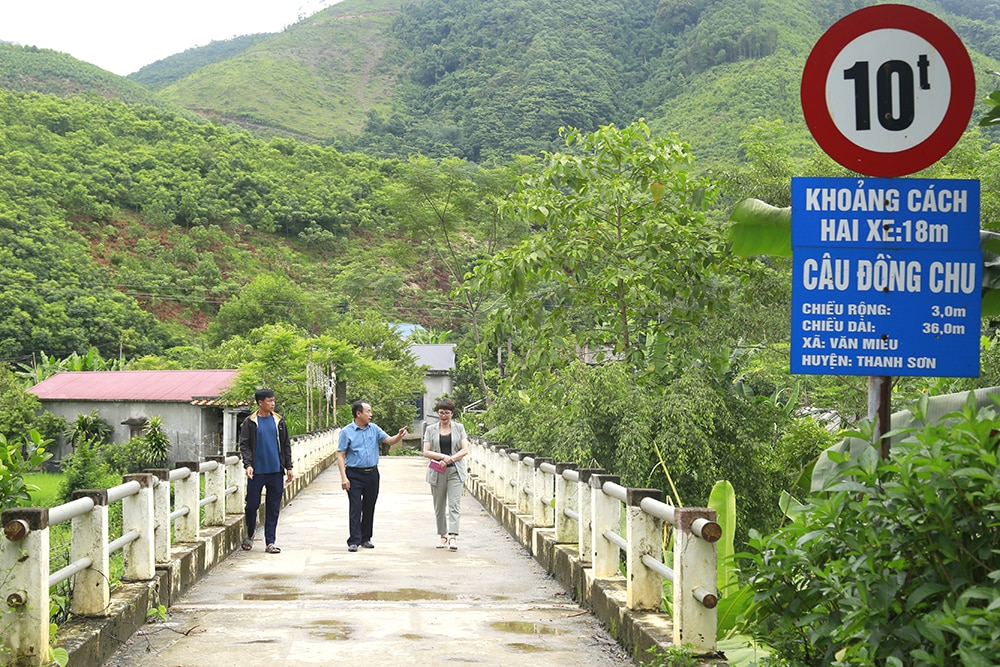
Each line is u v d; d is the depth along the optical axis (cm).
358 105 18512
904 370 411
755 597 374
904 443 331
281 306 6294
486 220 4041
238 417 3816
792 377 1320
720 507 629
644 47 12512
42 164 8038
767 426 1359
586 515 804
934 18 410
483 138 10812
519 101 11162
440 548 1134
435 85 16812
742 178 1238
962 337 410
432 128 12988
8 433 3706
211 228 8256
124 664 576
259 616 720
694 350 1188
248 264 8038
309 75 19325
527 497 1219
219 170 9038
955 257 411
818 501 358
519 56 13962
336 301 6825
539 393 1304
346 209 9131
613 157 1225
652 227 1156
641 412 1310
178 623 692
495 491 1552
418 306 7206
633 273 1142
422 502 1767
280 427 1116
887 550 331
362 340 5488
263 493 1328
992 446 312
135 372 4294
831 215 415
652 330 1215
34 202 7331
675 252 1150
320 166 9950
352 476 1113
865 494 347
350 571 948
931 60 411
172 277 7444
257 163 9488
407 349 5588
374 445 1127
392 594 822
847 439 477
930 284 412
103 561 599
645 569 621
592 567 752
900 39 412
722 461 1328
